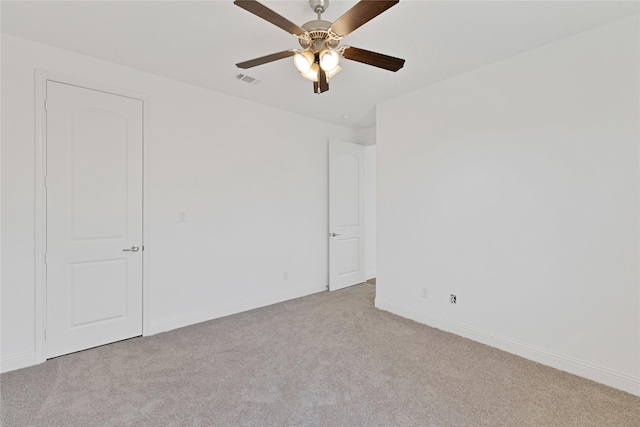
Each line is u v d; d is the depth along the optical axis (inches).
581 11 75.9
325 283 175.0
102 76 102.8
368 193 206.7
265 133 146.6
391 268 137.8
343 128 183.5
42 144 93.0
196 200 124.6
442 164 118.5
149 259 113.4
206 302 127.9
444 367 90.8
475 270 109.1
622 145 79.4
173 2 73.1
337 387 80.7
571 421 68.0
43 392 78.0
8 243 88.1
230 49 95.0
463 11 75.7
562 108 89.0
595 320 83.9
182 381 83.4
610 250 81.4
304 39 72.1
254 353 99.5
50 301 95.0
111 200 105.7
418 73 111.0
